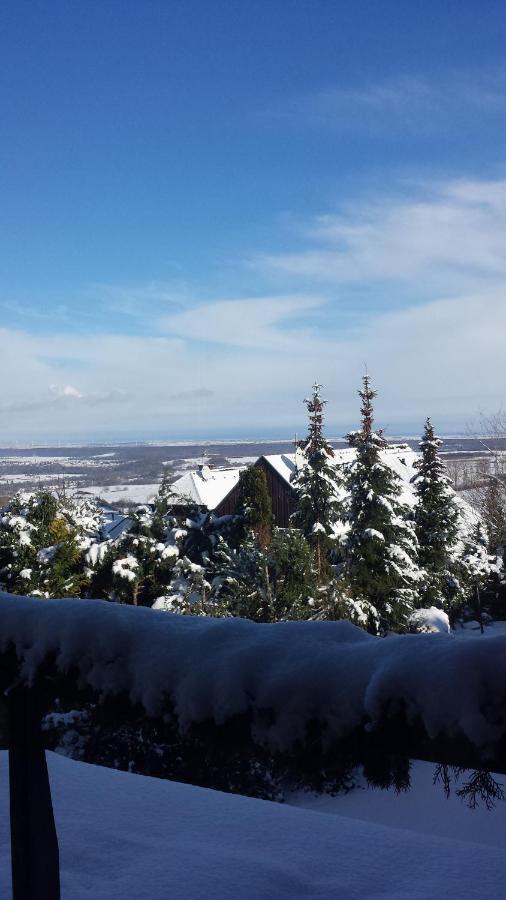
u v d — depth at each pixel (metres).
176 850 4.29
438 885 3.90
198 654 1.94
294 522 27.45
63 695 2.28
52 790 5.41
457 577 32.62
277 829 4.67
